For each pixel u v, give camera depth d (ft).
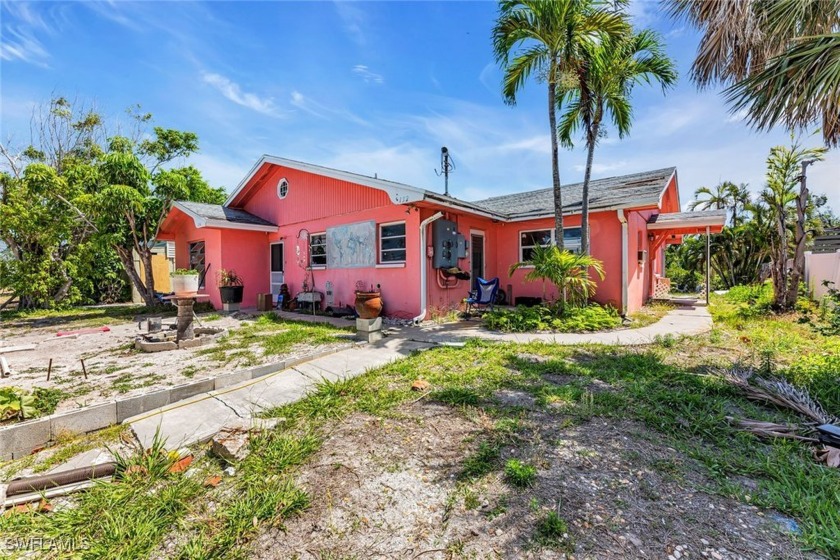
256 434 8.68
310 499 6.57
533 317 22.99
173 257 50.90
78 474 7.26
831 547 5.09
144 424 9.68
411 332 21.44
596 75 22.98
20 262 34.55
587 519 5.83
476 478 7.03
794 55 10.83
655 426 8.95
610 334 20.34
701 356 15.31
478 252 32.48
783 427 8.43
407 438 8.66
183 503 6.54
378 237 27.50
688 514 5.91
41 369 14.37
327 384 11.86
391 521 6.02
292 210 33.99
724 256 57.82
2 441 8.30
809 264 32.30
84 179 35.58
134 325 26.48
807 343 16.92
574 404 10.24
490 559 5.17
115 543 5.61
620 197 27.89
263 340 19.39
